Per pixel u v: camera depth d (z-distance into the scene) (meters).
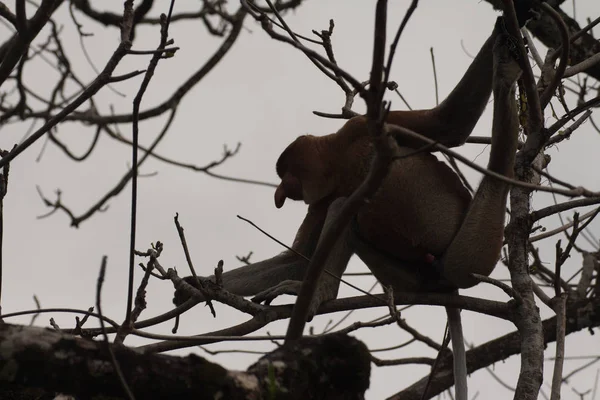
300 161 9.64
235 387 4.88
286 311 7.89
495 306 7.93
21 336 4.56
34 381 4.55
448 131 9.00
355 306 8.21
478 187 8.38
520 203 8.06
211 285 7.83
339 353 5.26
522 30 9.05
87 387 4.63
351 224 9.12
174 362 4.84
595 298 11.25
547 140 7.94
